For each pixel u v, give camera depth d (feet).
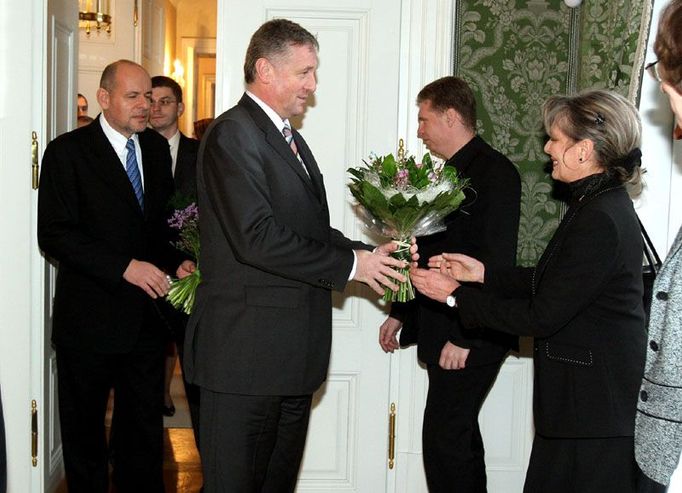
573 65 11.19
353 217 11.40
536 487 7.22
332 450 11.60
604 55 9.78
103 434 10.75
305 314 8.23
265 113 8.29
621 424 6.77
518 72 11.23
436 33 11.09
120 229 10.20
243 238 7.76
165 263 10.99
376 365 11.50
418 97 9.85
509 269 8.54
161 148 11.02
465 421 9.61
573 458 6.98
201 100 31.94
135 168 10.57
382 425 11.56
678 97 5.39
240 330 8.07
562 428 6.93
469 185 9.39
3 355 10.77
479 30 11.19
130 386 10.83
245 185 7.81
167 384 16.02
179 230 10.70
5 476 5.49
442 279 8.05
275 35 8.20
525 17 11.18
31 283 10.73
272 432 8.42
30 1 10.41
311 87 8.39
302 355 8.21
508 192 9.28
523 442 11.64
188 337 8.47
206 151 8.13
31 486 10.96
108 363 10.43
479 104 11.27
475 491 9.72
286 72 8.21
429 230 8.91
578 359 6.89
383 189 8.57
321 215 8.56
